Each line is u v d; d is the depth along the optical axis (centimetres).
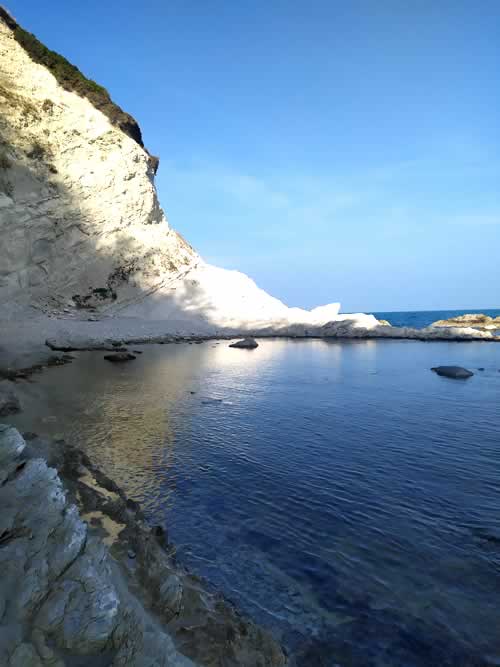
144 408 1252
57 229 3681
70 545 406
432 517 626
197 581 473
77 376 1777
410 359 2494
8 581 359
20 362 2023
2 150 3428
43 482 521
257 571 498
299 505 662
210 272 4906
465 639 401
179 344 3275
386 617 428
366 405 1334
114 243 4094
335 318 4438
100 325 3506
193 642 370
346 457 873
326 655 383
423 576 490
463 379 1822
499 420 1162
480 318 6575
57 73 4169
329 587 471
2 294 3186
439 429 1076
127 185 4244
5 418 1057
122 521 583
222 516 627
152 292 4225
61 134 3909
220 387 1605
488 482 752
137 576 454
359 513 638
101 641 322
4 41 3872
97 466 798
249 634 393
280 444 951
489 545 554
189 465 820
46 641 315
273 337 3984
